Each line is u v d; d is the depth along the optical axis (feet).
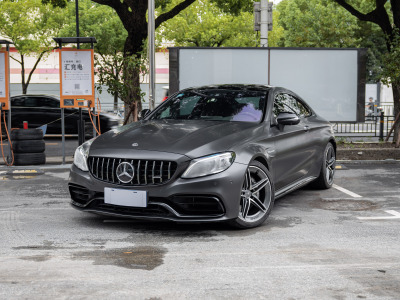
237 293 10.91
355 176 27.78
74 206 16.97
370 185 25.02
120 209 15.87
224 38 102.42
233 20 100.94
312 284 11.44
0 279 11.75
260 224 16.72
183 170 15.12
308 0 123.34
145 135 16.70
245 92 20.11
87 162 16.46
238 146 16.05
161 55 145.28
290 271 12.32
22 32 96.22
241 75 39.32
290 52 39.47
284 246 14.49
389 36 39.68
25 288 11.18
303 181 21.06
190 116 19.20
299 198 21.80
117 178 15.66
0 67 31.22
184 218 15.21
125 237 15.49
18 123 52.95
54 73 142.41
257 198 16.69
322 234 15.84
